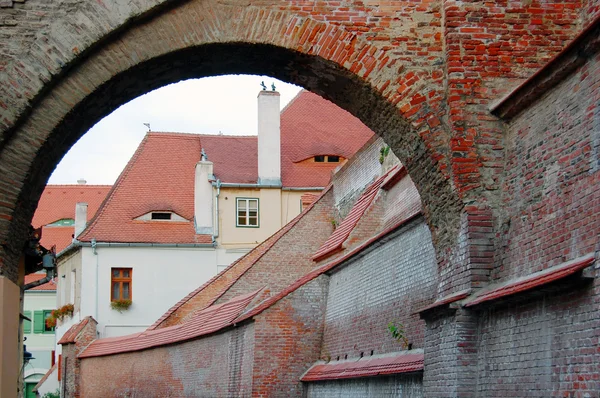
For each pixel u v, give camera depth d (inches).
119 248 1728.6
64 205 2373.3
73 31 477.4
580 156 413.4
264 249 1262.3
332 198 1243.2
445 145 503.5
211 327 1079.6
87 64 483.5
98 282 1712.6
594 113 403.9
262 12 502.0
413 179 539.2
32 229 624.4
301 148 1861.5
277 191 1782.7
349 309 887.7
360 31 508.4
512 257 469.1
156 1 486.0
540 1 509.7
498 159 496.4
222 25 498.3
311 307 965.8
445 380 496.4
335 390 858.8
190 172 1868.8
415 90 507.2
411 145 519.2
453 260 508.1
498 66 503.2
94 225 1750.7
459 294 490.0
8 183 468.4
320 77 528.4
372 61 506.6
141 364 1328.7
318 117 1934.1
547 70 437.4
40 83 471.2
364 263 855.7
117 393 1398.9
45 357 2338.8
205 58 513.0
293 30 503.2
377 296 807.7
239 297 1115.9
